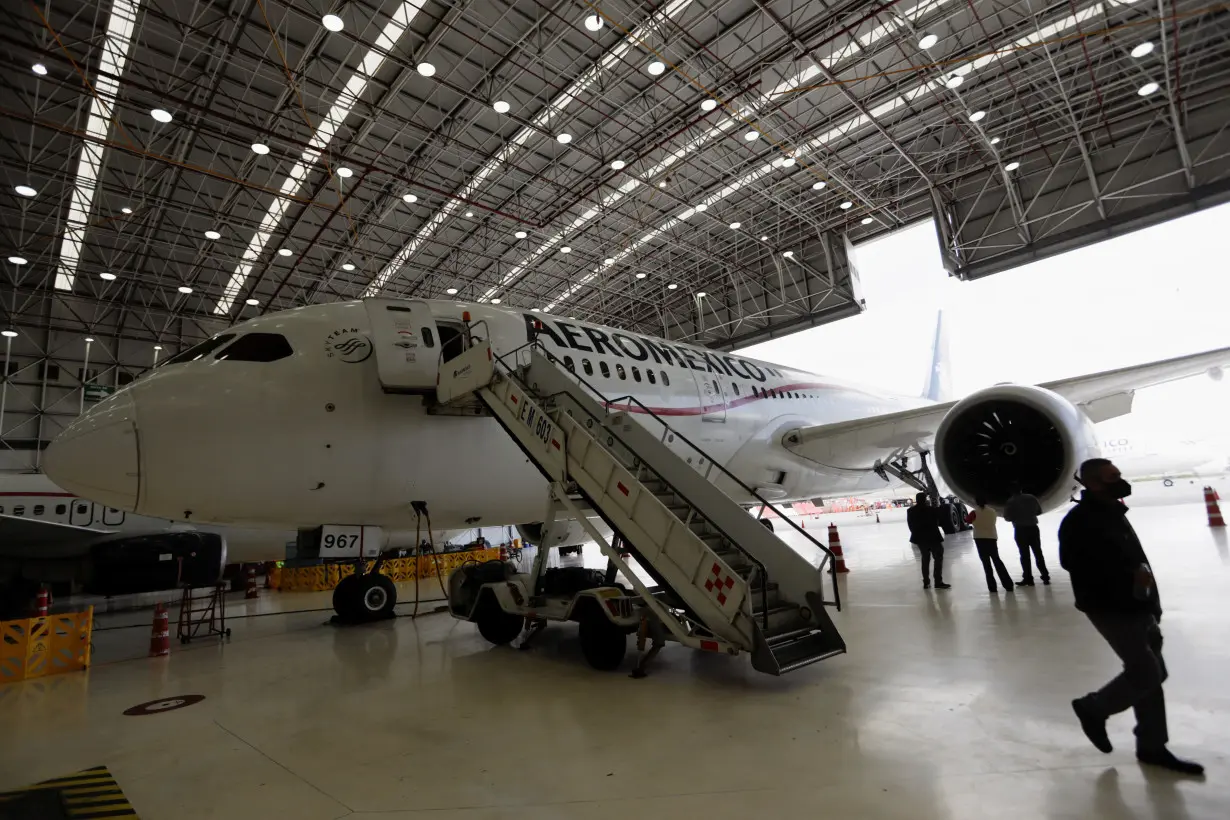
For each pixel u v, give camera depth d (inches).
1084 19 615.5
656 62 601.9
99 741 170.1
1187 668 172.4
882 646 224.8
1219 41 689.0
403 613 398.9
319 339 300.8
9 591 391.9
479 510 341.4
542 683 206.7
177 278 1009.5
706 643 195.2
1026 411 351.3
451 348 334.6
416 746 153.2
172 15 528.4
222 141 678.5
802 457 496.7
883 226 991.6
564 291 1130.7
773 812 108.3
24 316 1018.7
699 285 1170.6
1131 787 108.8
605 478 231.1
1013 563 430.0
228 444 271.1
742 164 791.1
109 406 271.3
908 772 121.0
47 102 609.9
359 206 829.8
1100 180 802.2
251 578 615.8
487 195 826.2
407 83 631.8
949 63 610.2
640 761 135.6
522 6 556.1
